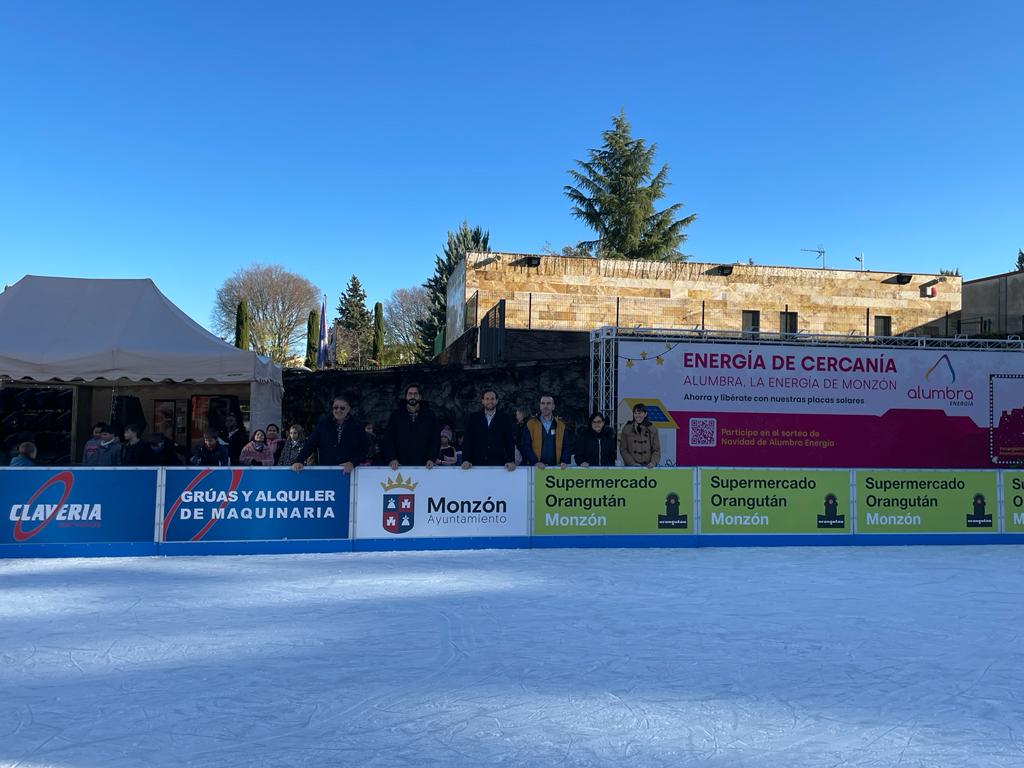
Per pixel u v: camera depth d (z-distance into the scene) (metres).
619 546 10.64
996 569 9.13
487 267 26.75
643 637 5.93
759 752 3.78
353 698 4.53
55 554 9.43
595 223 47.72
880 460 14.99
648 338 14.52
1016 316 29.47
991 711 4.38
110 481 9.55
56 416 16.44
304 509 9.96
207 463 11.36
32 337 12.38
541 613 6.69
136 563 9.12
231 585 7.84
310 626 6.18
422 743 3.87
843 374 14.97
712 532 10.85
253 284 69.25
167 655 5.37
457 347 23.06
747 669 5.15
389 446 10.32
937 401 15.22
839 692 4.70
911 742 3.92
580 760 3.67
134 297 13.52
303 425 18.16
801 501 11.06
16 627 6.11
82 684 4.77
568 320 26.95
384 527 10.15
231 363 12.59
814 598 7.41
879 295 29.14
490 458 10.47
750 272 28.22
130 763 3.64
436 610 6.77
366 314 75.81
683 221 48.03
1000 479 11.57
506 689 4.70
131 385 17.02
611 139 47.59
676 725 4.13
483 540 10.38
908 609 6.96
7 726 4.10
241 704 4.43
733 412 14.63
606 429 11.01
